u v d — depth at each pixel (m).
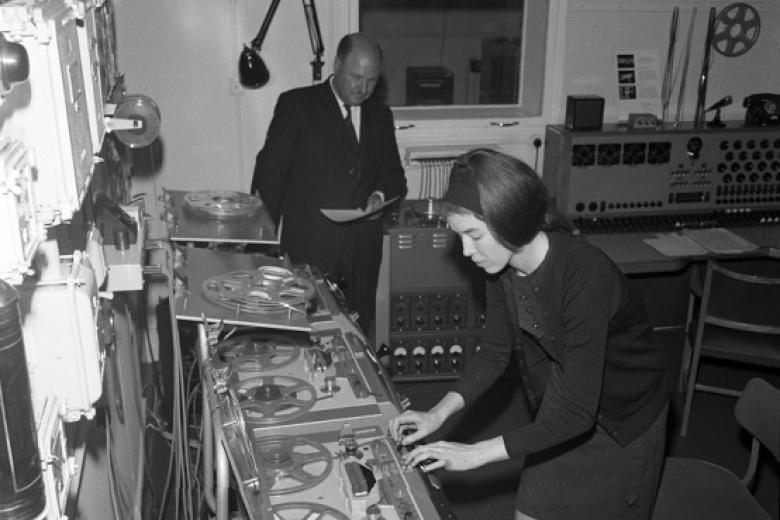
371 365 1.94
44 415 1.18
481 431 3.44
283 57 3.70
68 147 1.16
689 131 3.76
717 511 2.16
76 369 1.31
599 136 3.69
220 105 3.70
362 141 3.18
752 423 2.20
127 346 2.69
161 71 3.59
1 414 0.94
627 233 3.67
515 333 1.89
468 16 4.23
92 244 1.75
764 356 3.23
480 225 1.53
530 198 1.51
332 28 3.72
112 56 2.67
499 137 4.05
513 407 3.62
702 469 2.33
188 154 3.74
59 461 1.22
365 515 1.43
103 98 2.01
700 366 4.13
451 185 1.57
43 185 1.15
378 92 4.16
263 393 1.77
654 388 1.84
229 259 2.34
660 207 3.83
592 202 3.76
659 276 4.00
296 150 3.13
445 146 3.96
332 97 3.11
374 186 3.28
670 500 2.20
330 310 2.20
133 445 2.71
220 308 1.96
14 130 1.12
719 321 3.27
